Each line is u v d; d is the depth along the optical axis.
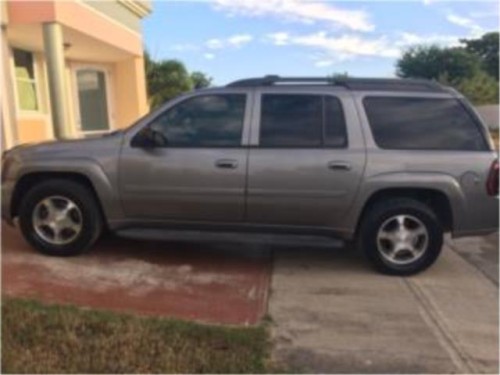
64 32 11.95
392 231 6.42
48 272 6.11
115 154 6.48
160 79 32.97
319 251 7.35
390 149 6.32
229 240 6.55
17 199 6.75
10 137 10.75
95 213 6.60
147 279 6.07
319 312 5.37
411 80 6.71
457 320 5.30
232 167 6.32
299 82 6.57
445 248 7.80
